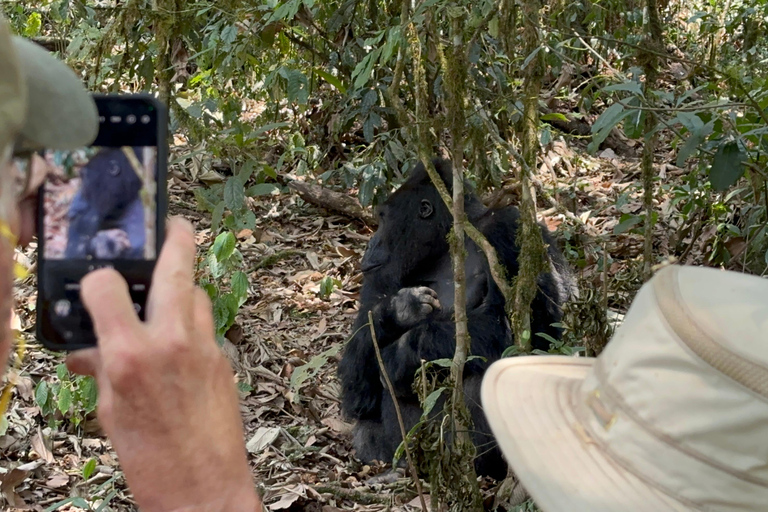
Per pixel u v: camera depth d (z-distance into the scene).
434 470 3.50
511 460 1.75
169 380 1.09
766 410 1.43
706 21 9.18
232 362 5.89
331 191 8.44
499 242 4.95
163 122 1.27
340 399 5.46
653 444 1.58
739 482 1.48
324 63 7.25
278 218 8.40
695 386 1.52
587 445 1.71
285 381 5.84
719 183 3.55
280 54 6.79
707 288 1.59
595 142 3.28
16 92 0.89
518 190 5.05
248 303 6.95
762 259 4.78
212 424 1.13
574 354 3.74
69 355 1.23
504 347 4.80
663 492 1.56
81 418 4.96
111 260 1.23
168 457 1.11
